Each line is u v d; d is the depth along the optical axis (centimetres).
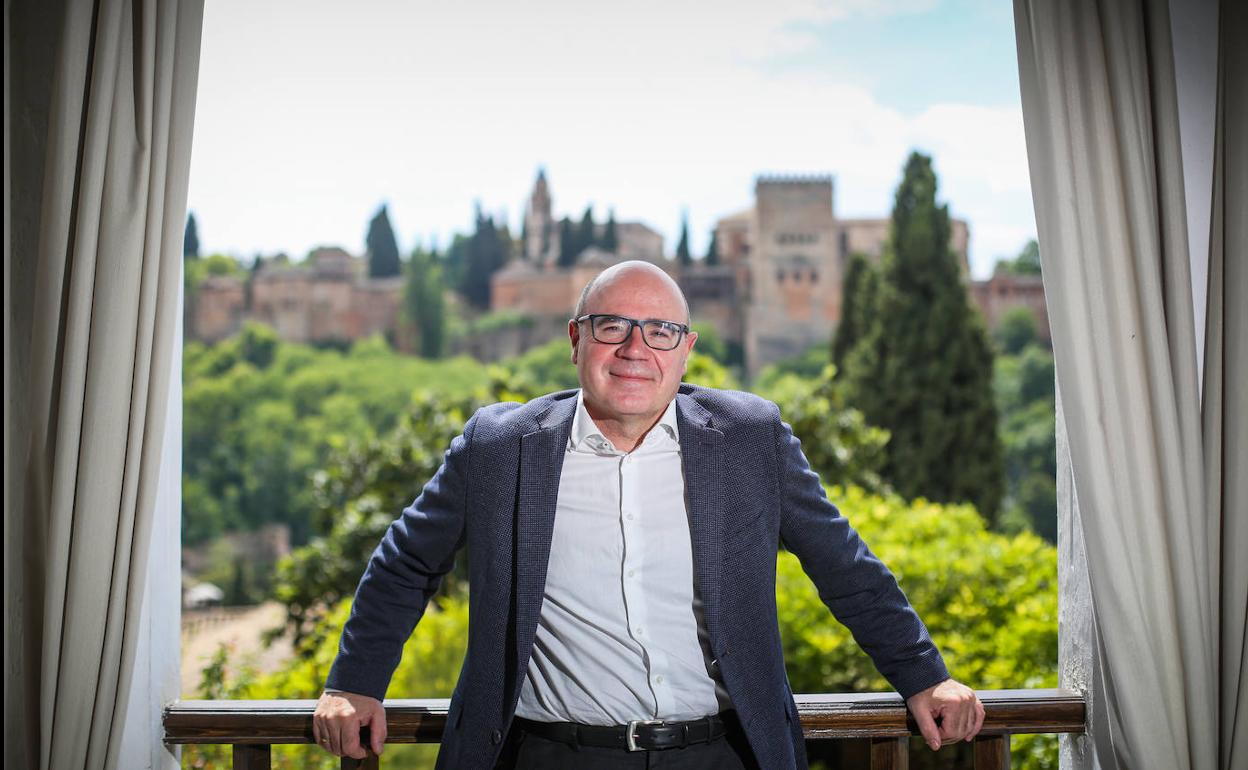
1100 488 176
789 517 172
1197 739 175
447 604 508
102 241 175
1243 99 180
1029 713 194
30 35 185
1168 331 179
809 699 190
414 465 771
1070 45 179
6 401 183
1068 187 178
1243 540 178
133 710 188
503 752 171
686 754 165
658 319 165
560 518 166
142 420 176
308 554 796
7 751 185
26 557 181
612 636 163
